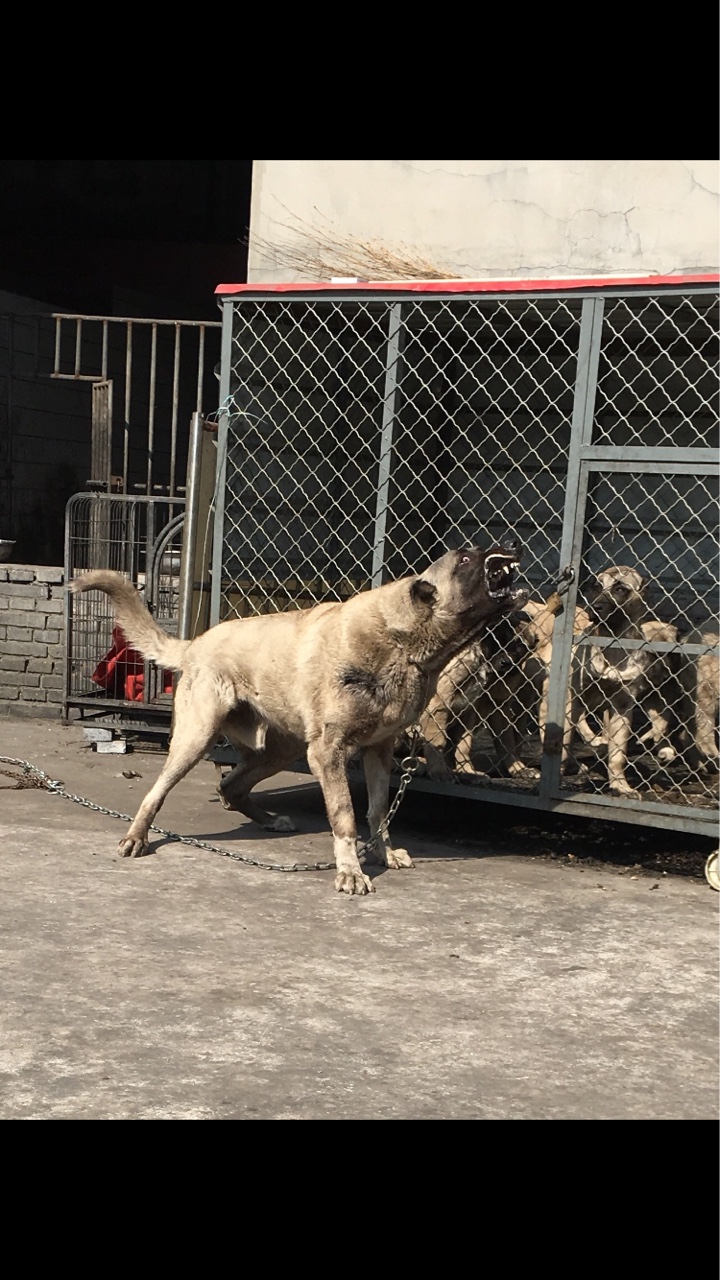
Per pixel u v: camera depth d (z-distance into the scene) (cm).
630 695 689
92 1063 350
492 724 749
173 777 581
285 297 663
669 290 582
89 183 1542
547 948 470
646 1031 391
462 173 857
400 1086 343
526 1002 412
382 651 544
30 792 701
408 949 461
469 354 926
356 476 834
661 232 813
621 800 601
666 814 591
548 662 733
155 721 869
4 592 949
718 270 802
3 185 1533
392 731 564
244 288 671
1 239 1551
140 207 1574
